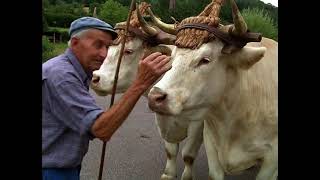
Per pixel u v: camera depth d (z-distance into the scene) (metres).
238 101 2.23
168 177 3.19
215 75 2.07
